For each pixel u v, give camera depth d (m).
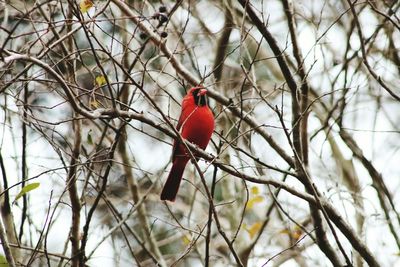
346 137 13.92
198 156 11.09
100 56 12.03
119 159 13.43
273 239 15.02
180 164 11.73
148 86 13.84
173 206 15.16
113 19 9.80
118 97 9.93
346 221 11.08
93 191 13.64
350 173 14.38
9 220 10.88
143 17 9.98
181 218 15.29
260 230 13.71
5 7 11.01
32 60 8.39
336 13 14.60
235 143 11.09
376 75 11.37
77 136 10.55
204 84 12.24
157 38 10.59
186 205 15.45
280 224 14.73
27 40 11.58
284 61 10.84
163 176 15.45
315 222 11.04
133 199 13.52
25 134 11.02
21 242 10.86
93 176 11.64
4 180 10.90
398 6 13.23
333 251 11.12
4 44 8.22
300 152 11.17
